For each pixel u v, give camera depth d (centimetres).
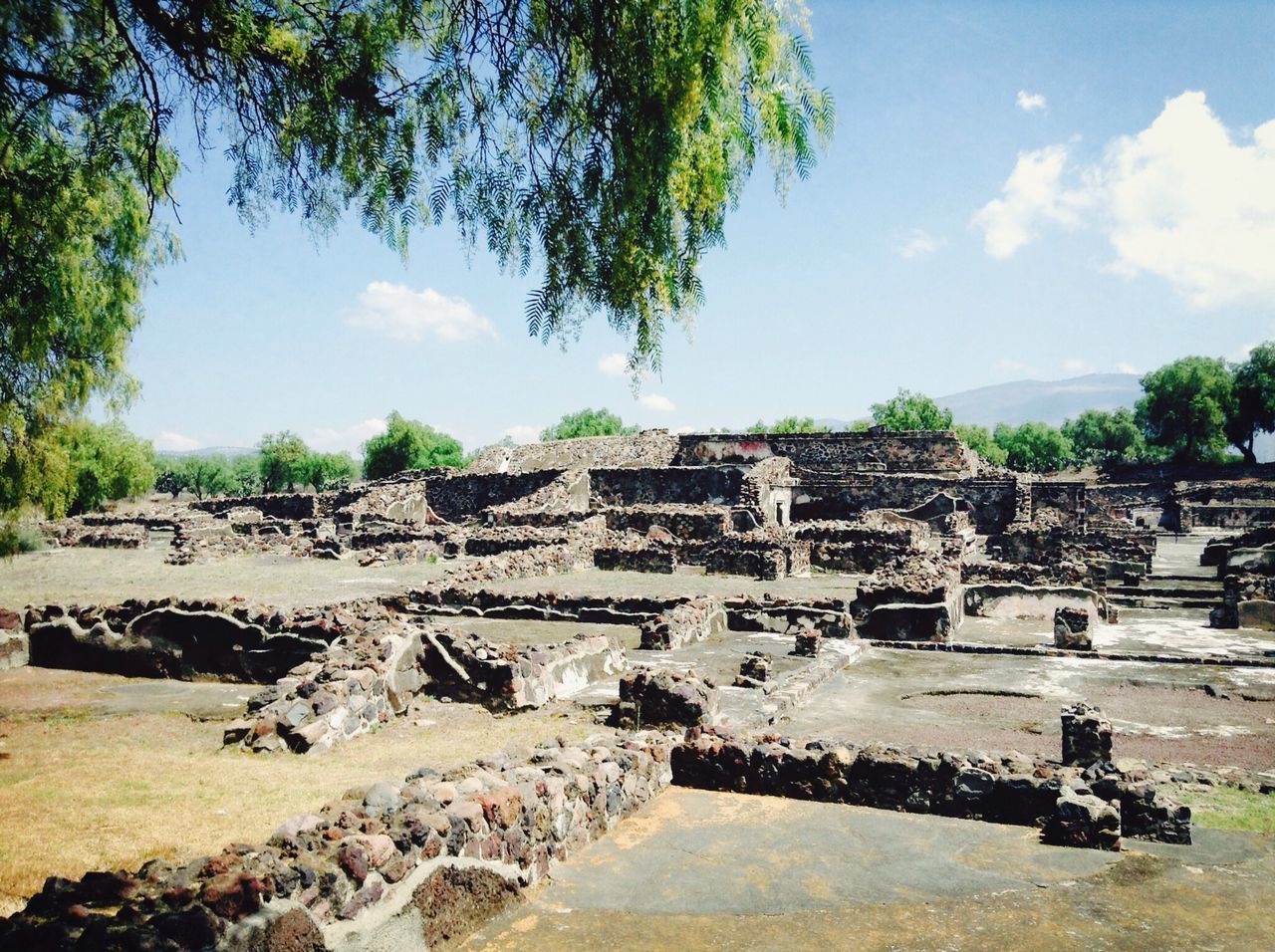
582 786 582
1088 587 2061
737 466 3981
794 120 516
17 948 315
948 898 495
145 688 1156
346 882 390
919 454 4016
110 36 499
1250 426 7506
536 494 3803
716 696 999
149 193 504
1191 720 1098
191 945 326
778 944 436
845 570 2623
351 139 521
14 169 563
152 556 3036
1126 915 474
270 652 1178
